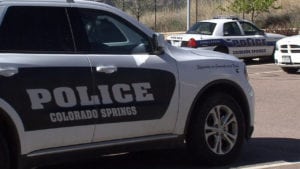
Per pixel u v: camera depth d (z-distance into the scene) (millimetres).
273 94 14625
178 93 7473
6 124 6301
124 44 7246
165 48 7535
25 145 6367
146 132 7270
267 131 10141
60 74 6562
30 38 6570
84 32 6945
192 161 8148
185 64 7574
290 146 9016
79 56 6789
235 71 8016
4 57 6309
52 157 6578
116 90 6957
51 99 6473
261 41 23000
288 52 19047
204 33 21984
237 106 7996
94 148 6859
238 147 8023
